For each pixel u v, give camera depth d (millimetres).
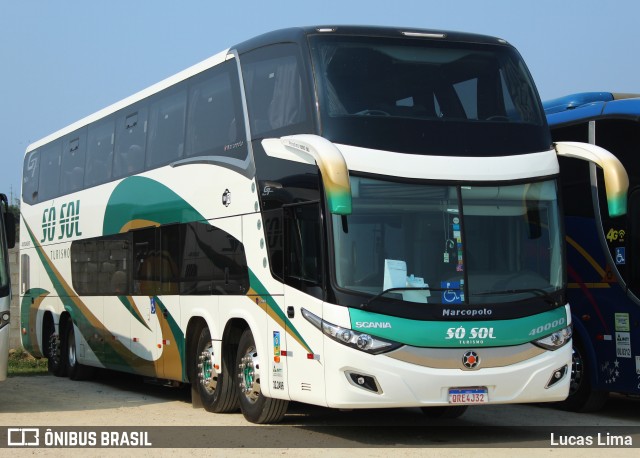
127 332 16984
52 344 21047
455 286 10977
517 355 11070
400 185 11055
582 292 13914
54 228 20719
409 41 11984
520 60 12438
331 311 10742
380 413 14062
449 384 10750
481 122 11711
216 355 13695
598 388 13672
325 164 10281
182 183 14914
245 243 12836
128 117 17281
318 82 11398
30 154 22656
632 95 14953
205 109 14328
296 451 10625
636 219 13016
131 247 16797
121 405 15445
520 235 11414
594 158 11711
